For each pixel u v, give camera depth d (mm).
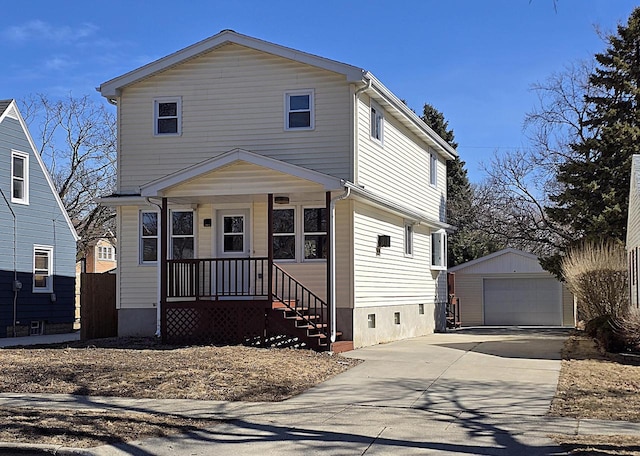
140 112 20234
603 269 22031
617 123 26656
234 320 16859
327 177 16188
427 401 11250
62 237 28047
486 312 35062
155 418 9945
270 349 15945
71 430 9086
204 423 9719
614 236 25438
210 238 19266
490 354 17141
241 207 19156
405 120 22719
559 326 34000
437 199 27859
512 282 34938
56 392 11766
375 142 20266
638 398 11344
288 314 16938
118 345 17172
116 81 20156
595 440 8680
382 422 9805
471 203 44156
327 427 9516
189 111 19875
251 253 18969
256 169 16641
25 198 25953
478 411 10500
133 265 20281
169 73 20062
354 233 18328
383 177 20969
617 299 21844
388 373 13969
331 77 18922
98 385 12156
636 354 16562
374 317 19969
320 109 18922
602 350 17547
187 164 19781
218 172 16828
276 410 10586
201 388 11945
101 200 19953
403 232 23219
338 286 18172
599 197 26562
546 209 28172
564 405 10875
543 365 15125
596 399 11297
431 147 27141
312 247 18625
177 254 19719
